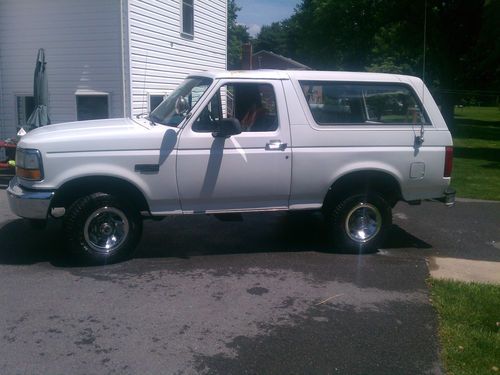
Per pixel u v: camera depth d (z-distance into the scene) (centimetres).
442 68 2756
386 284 530
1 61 1272
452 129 2838
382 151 602
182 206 574
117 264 571
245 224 751
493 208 900
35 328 418
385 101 612
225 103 592
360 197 612
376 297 497
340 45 3023
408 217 824
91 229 556
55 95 1238
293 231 719
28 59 1250
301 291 508
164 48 1325
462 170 1364
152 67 1275
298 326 434
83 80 1212
